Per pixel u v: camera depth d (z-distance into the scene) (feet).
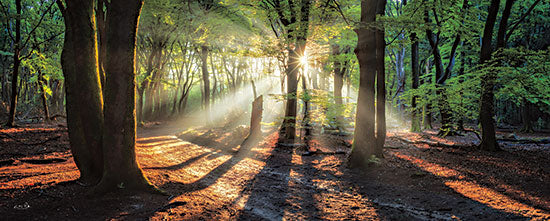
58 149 39.45
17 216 15.72
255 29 71.61
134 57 20.44
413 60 68.80
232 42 76.74
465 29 54.29
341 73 72.43
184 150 43.55
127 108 20.17
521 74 39.60
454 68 88.99
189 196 20.89
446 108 53.36
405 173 28.68
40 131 53.88
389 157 36.52
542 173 28.25
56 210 16.83
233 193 23.00
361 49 31.86
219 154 41.65
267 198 22.04
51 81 96.32
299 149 45.32
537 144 49.62
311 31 47.29
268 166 34.14
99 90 22.62
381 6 36.29
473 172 29.01
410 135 62.18
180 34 80.12
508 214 18.29
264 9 51.70
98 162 21.68
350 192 23.91
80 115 21.79
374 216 18.57
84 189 19.93
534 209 19.04
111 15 19.61
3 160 29.40
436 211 19.34
